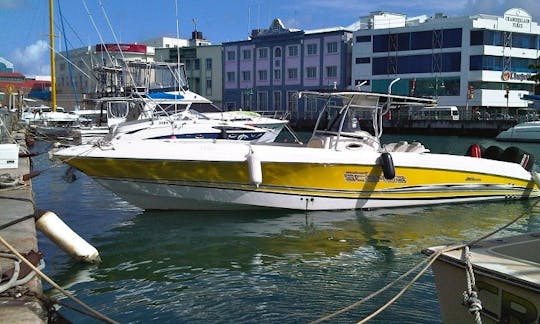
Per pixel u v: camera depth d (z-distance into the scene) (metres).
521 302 3.79
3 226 6.93
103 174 10.15
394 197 11.05
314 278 7.16
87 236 9.23
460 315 4.29
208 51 71.81
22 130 28.05
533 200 12.21
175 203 10.49
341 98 11.22
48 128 28.70
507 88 54.94
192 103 20.55
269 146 10.39
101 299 6.39
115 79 23.84
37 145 27.14
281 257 8.08
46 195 13.55
